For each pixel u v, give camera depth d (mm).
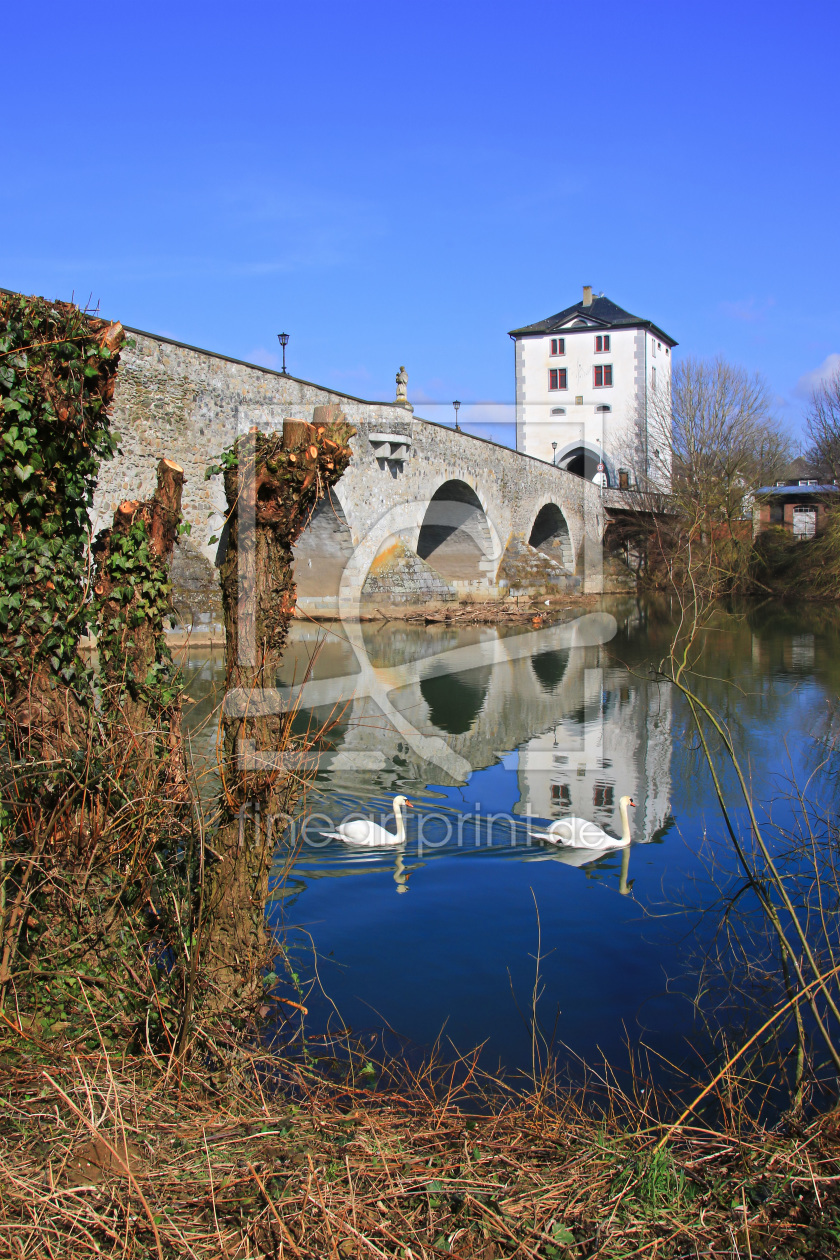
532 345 57938
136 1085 4160
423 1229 3334
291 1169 3621
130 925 5012
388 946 6496
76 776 4836
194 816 5176
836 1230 3391
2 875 4418
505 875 8008
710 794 10406
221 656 16828
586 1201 3572
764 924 6676
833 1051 4305
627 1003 5637
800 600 37594
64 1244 3102
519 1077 4785
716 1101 4559
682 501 38094
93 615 5465
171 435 19125
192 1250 3109
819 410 43688
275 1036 5160
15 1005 4449
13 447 4828
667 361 60656
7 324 4809
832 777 10797
